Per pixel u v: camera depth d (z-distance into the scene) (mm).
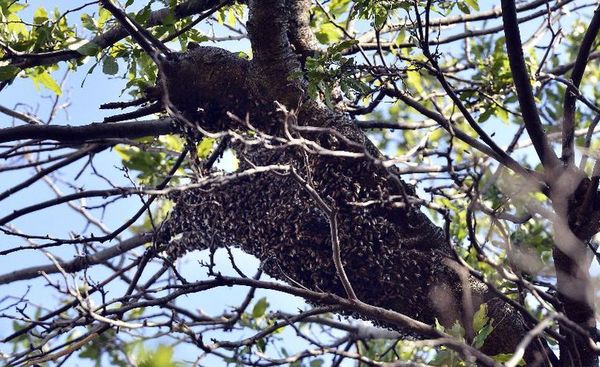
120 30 8672
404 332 7617
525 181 7426
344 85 7488
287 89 7652
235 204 7660
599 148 7172
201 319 8867
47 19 9203
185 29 8562
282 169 6898
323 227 7418
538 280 8266
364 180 7395
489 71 10023
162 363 5852
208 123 7988
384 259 7398
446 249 7500
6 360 7918
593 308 7324
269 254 7691
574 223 7312
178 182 10133
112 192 7270
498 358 6750
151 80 8797
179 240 8602
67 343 7531
